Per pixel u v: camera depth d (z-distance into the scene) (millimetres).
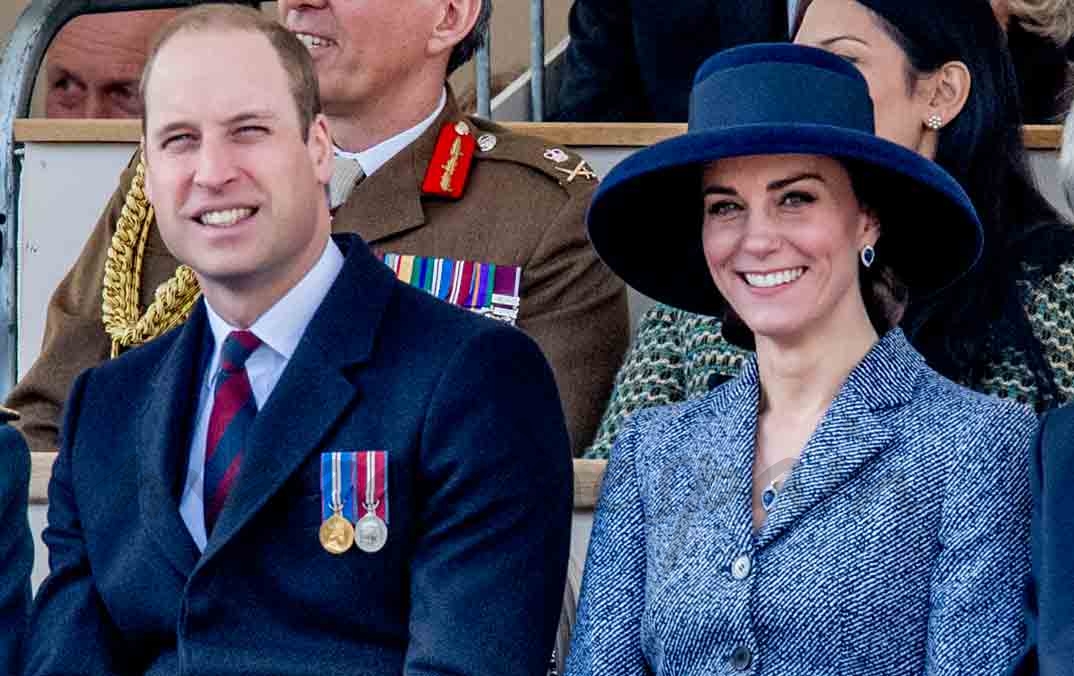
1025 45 20297
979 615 12789
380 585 13750
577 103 22266
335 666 13633
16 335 20172
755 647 13164
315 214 14430
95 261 19344
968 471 13086
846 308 13898
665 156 13773
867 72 17250
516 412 13969
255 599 13773
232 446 14211
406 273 18172
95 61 24109
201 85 14188
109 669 14359
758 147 13586
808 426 13852
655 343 17562
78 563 14586
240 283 14281
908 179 13844
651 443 14242
